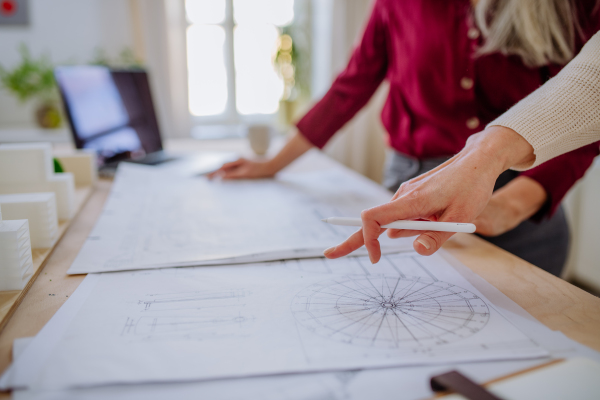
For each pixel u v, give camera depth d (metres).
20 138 1.83
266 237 0.65
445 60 0.79
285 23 2.52
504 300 0.45
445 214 0.44
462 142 0.82
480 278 0.51
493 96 0.77
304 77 2.51
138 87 1.36
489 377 0.33
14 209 0.57
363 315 0.42
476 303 0.45
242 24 2.46
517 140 0.46
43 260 0.55
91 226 0.72
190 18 2.39
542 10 0.65
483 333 0.39
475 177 0.44
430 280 0.50
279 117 2.36
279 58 2.37
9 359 0.36
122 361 0.35
